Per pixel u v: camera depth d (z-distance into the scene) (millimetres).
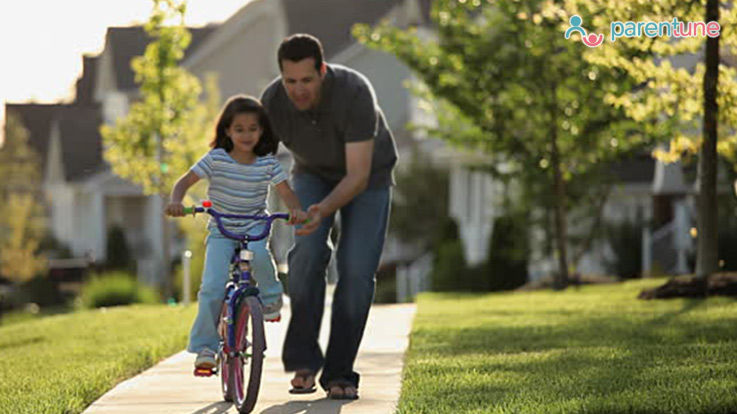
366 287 9320
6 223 45375
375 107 9281
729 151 18875
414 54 25141
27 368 11969
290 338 9688
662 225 34719
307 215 8906
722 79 17188
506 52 24266
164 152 29469
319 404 9086
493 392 8977
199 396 9789
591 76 23281
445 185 42469
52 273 44156
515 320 15844
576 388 8852
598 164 26375
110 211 52188
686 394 8188
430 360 11211
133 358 12102
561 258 25625
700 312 15133
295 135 9406
